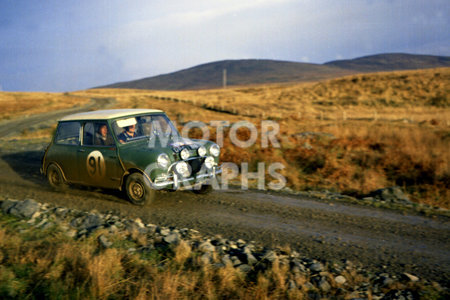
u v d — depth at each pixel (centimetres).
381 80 6481
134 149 597
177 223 532
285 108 5000
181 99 7150
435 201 769
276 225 526
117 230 484
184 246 411
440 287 340
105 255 375
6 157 1234
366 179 871
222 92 10369
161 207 612
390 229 511
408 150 1155
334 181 870
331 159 1029
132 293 313
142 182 591
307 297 321
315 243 457
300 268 375
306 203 646
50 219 528
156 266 373
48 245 411
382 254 423
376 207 626
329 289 338
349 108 4978
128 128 638
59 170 715
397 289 338
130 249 420
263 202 650
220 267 371
